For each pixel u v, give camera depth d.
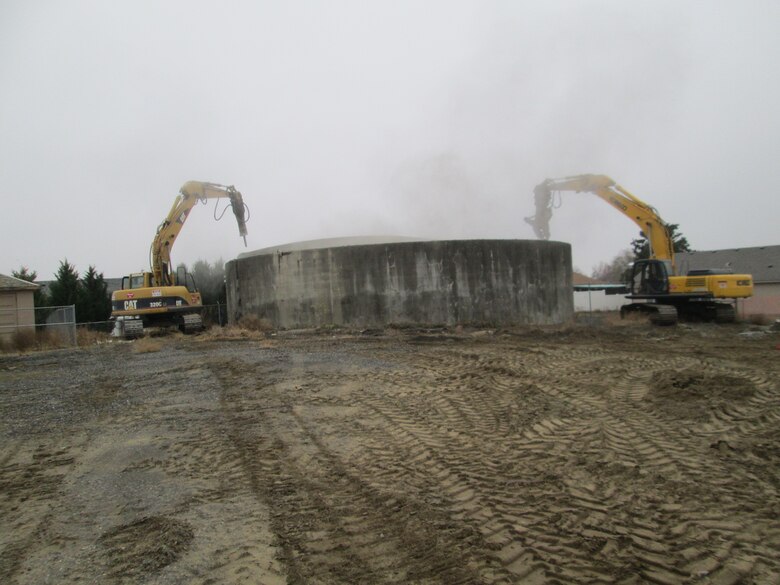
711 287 23.05
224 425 7.30
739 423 6.90
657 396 8.39
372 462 5.73
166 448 6.38
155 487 5.18
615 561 3.65
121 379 11.39
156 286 24.34
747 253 44.09
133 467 5.77
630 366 11.48
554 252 25.83
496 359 12.52
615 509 4.47
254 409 8.16
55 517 4.55
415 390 9.19
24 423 7.81
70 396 9.76
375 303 23.55
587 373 10.65
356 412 7.80
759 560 3.64
